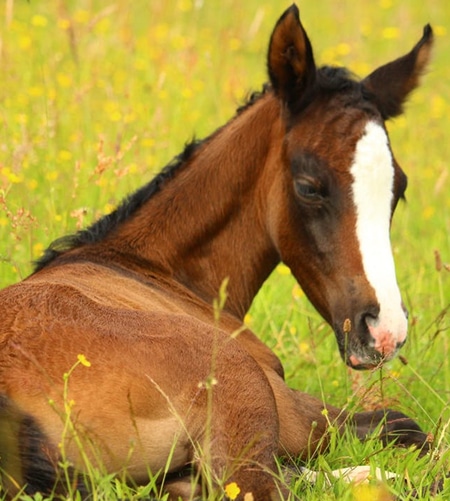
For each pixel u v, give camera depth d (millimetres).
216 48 22578
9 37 19562
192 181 10516
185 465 8031
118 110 16734
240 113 10750
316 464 9328
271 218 10234
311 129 9719
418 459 9734
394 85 10391
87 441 7574
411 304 13031
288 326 12922
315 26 26031
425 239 16844
